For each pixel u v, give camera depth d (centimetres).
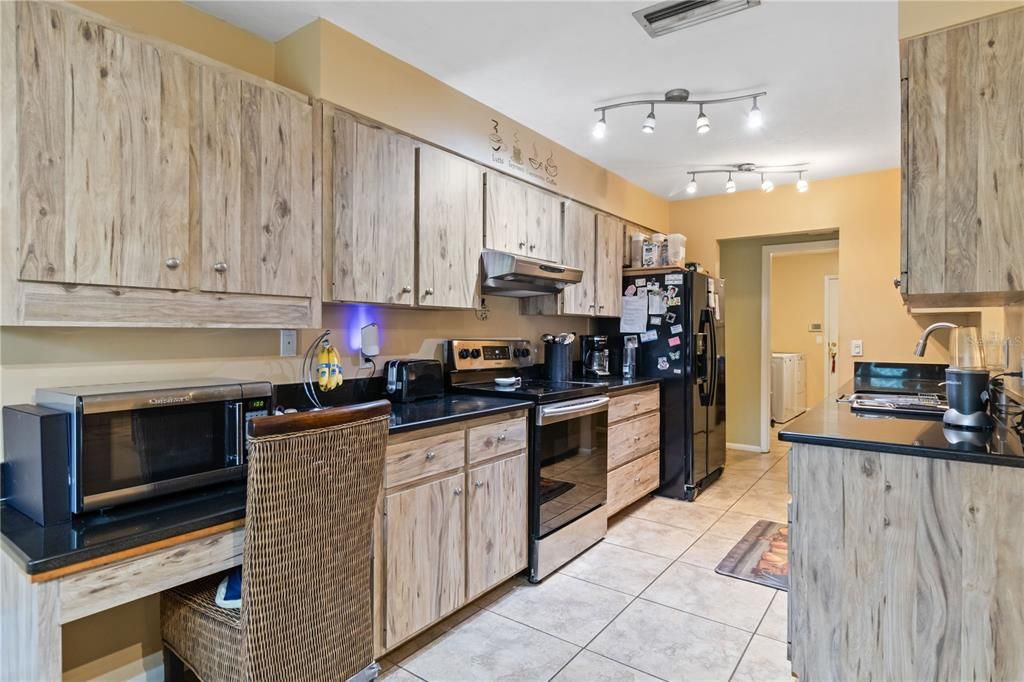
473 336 332
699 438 416
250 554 136
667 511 382
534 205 331
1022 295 184
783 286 777
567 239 361
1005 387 219
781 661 209
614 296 419
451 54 247
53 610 119
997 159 168
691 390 404
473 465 239
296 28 224
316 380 243
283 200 195
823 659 174
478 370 322
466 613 245
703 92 285
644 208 472
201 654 151
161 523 138
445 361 310
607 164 404
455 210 273
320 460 147
